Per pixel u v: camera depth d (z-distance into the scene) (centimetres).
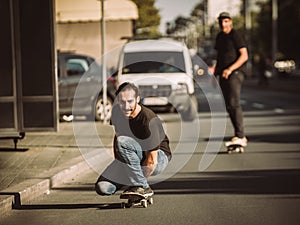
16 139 1298
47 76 1322
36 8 1318
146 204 884
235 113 1366
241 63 1348
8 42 1326
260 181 1057
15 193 895
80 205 903
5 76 1327
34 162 1162
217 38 1384
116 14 2536
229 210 857
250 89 4484
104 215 842
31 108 1328
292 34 6575
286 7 6606
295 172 1135
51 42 1318
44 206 899
